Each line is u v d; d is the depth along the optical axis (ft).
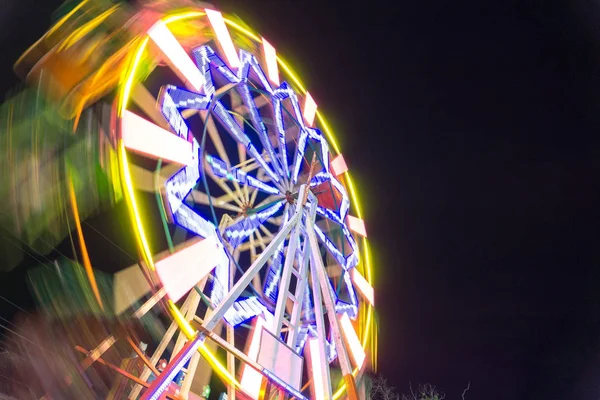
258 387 39.50
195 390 54.13
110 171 38.34
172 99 43.45
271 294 51.57
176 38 50.80
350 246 68.18
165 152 41.73
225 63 54.75
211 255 44.24
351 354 59.88
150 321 46.09
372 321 66.80
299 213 53.98
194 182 43.98
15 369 47.32
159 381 29.27
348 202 73.51
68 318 46.19
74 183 39.88
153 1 48.29
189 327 38.32
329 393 42.22
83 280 43.62
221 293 43.73
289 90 68.44
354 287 67.36
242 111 64.03
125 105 40.19
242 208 56.54
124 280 42.22
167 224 40.73
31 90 43.16
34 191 40.50
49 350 46.85
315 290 50.26
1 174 41.22
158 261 38.68
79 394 46.14
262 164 56.24
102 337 45.88
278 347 40.45
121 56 43.27
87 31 44.52
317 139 71.00
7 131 42.01
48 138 41.65
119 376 47.01
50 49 43.24
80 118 41.70
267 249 44.91
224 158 56.95
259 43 68.59
